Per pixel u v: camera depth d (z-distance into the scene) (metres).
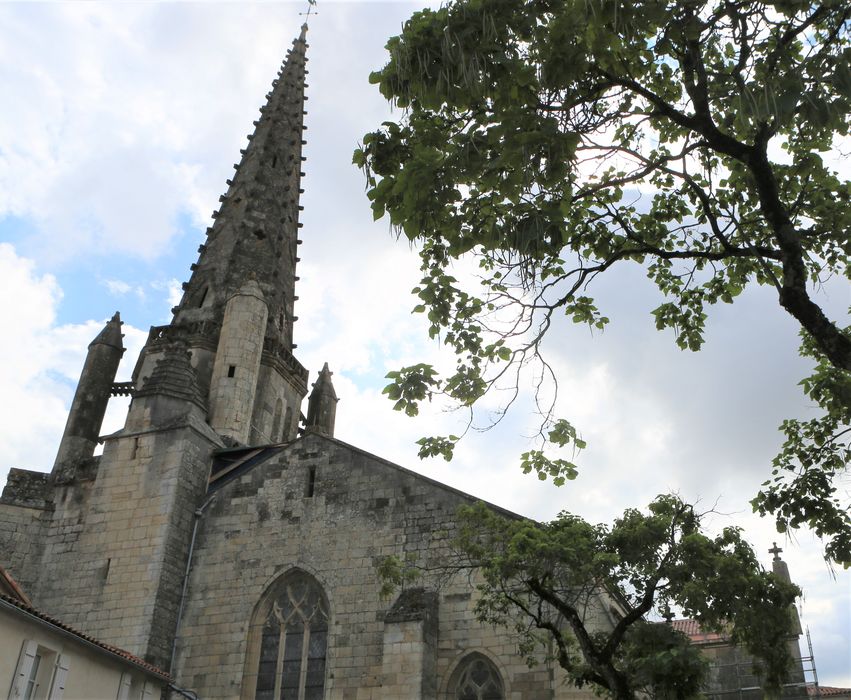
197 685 26.52
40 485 34.03
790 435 18.06
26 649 18.44
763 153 12.12
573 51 11.50
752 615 17.08
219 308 48.16
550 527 19.80
